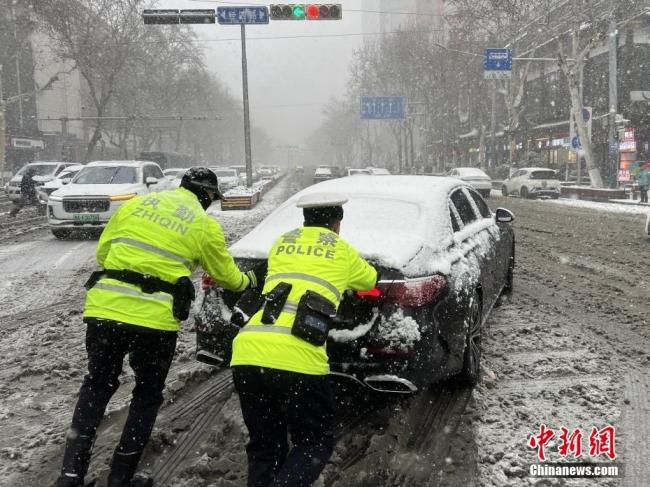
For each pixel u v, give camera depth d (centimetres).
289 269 302
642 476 341
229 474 349
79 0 4216
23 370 523
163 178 1645
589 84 3859
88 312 325
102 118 4597
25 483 349
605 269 955
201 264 345
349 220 458
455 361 421
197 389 480
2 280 934
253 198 2295
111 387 344
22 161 5716
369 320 374
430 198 488
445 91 4988
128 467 330
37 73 6225
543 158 4678
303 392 282
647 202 2453
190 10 1914
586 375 486
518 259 1058
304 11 1800
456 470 349
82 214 1334
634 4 2855
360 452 372
